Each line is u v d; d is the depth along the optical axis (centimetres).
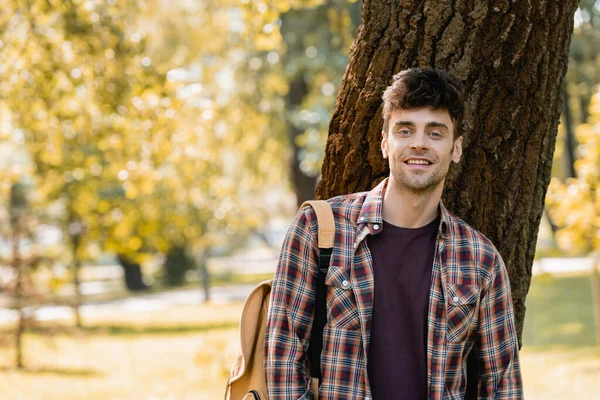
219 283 3925
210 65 1619
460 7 302
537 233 325
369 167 317
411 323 263
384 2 311
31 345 1766
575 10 310
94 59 866
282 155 2189
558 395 947
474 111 307
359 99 315
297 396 263
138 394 1148
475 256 268
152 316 2445
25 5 831
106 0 870
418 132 260
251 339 282
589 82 1802
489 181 311
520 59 303
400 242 267
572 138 2686
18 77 866
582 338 1404
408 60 308
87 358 1585
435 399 259
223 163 2188
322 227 269
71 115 931
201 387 1195
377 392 261
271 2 829
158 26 1249
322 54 1608
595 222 1109
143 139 973
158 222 1894
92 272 5666
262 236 4538
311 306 269
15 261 1480
